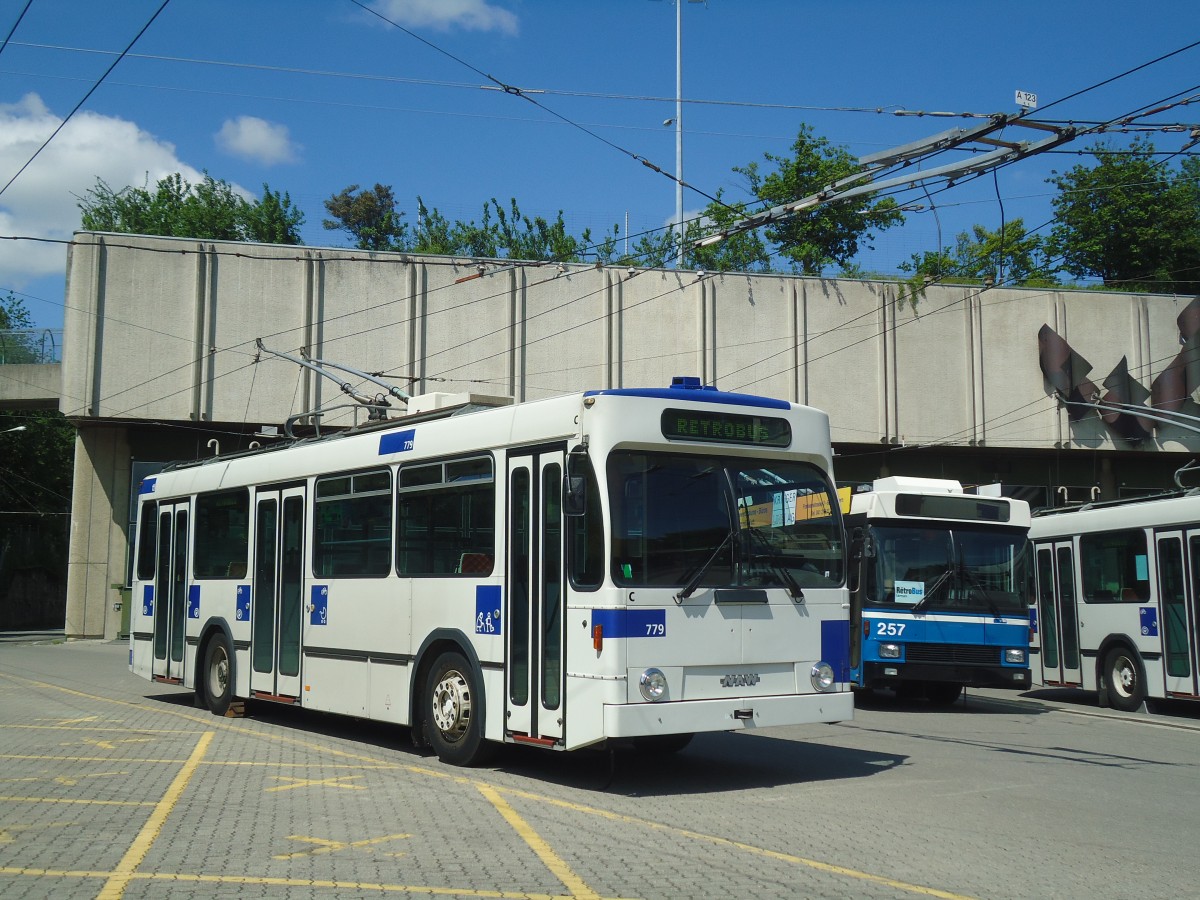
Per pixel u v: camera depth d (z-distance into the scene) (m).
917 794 9.11
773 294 33.59
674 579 8.94
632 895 5.90
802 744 12.22
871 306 34.06
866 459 35.47
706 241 14.37
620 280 33.06
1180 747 12.50
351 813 8.01
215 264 31.94
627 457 8.97
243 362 31.88
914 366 34.09
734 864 6.60
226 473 14.64
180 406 31.62
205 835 7.29
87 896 5.83
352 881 6.14
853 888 6.10
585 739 8.65
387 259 32.38
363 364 32.12
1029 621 16.84
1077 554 18.33
